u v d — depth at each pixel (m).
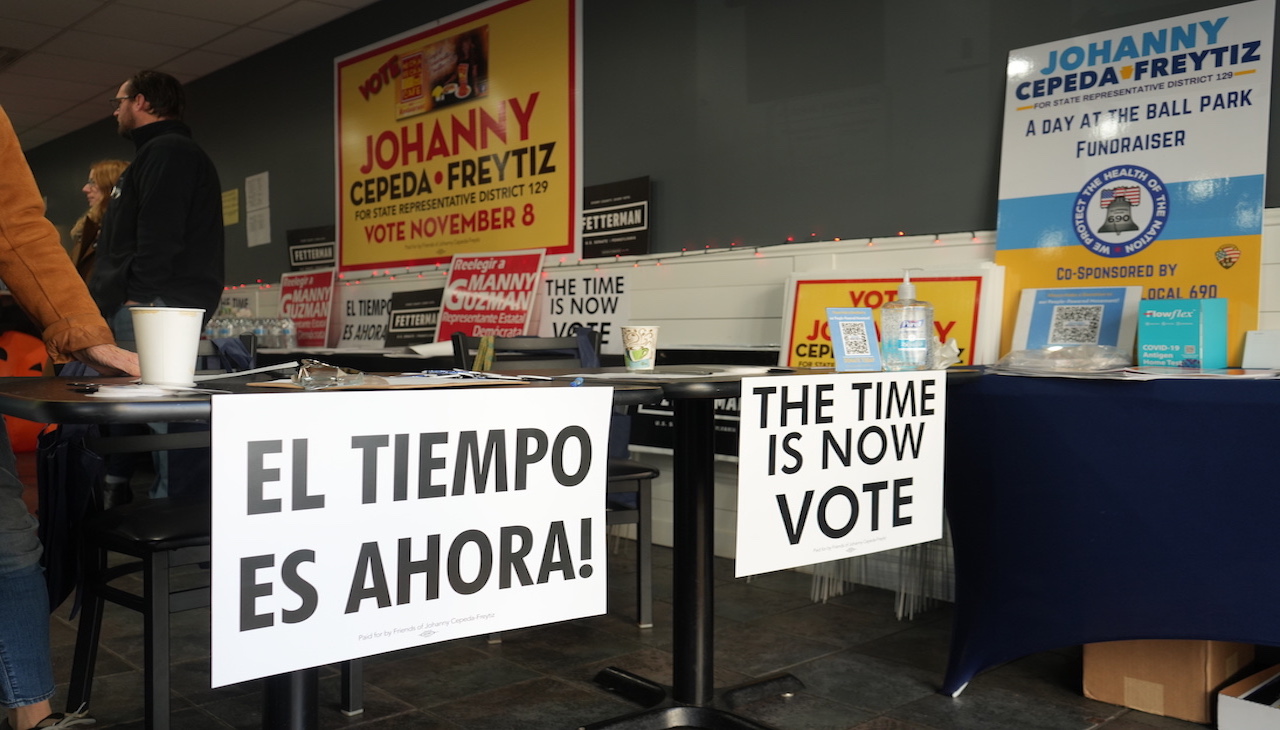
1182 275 2.70
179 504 1.97
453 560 1.34
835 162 3.53
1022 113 3.02
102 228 3.80
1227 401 1.95
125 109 3.82
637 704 2.27
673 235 4.07
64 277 1.59
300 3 5.54
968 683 2.41
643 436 4.00
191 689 2.36
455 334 2.90
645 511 2.86
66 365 1.98
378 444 1.27
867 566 3.35
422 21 5.23
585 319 4.36
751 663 2.58
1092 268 2.86
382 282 5.53
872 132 3.42
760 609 3.11
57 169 9.41
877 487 1.89
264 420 1.18
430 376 1.64
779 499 1.72
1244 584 1.96
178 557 1.79
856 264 3.43
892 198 3.38
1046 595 2.20
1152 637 2.06
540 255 4.56
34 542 1.56
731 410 3.68
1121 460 2.08
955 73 3.21
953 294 3.08
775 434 1.71
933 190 3.27
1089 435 2.12
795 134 3.63
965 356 3.02
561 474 1.45
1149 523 2.05
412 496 1.31
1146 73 2.78
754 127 3.76
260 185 6.62
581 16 4.38
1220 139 2.64
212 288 3.76
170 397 1.17
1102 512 2.11
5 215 1.54
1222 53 2.65
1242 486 1.95
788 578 3.52
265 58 6.49
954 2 3.20
